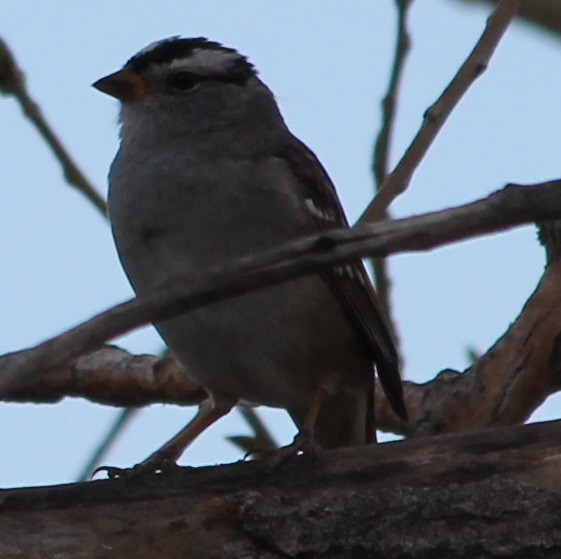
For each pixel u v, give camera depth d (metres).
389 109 9.16
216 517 6.61
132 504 6.68
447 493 6.47
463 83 8.99
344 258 4.62
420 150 8.90
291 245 4.65
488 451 6.62
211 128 9.20
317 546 6.45
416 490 6.51
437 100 8.99
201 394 9.62
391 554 6.41
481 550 6.36
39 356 4.36
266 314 8.42
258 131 9.21
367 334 9.16
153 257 8.66
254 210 8.62
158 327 8.59
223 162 8.72
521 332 9.02
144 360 9.62
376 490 6.62
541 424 6.70
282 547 6.47
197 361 8.69
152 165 8.74
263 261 4.63
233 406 9.02
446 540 6.39
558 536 6.34
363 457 6.76
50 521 6.62
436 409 9.09
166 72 9.41
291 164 9.07
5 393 4.30
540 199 4.45
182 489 6.73
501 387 8.98
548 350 8.94
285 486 6.73
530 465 6.54
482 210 4.52
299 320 8.56
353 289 8.98
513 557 6.34
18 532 6.57
